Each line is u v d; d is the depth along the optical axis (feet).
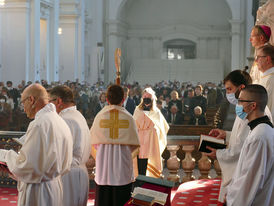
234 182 11.89
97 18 130.93
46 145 12.23
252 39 15.55
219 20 152.05
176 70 144.56
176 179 20.97
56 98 14.70
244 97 11.89
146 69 145.79
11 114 46.93
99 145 16.20
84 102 58.03
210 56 152.76
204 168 20.68
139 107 21.33
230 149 13.51
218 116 41.27
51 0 86.02
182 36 153.48
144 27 154.30
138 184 14.28
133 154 16.58
